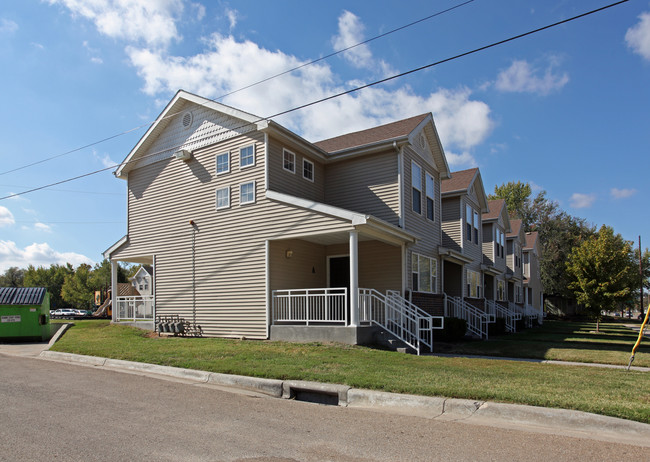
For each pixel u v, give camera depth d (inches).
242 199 618.5
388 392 291.9
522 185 2642.7
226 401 294.5
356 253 515.5
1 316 684.7
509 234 1401.3
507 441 207.6
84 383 350.3
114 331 673.6
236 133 637.3
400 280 625.0
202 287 647.1
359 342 500.1
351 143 711.7
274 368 372.2
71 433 216.2
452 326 692.1
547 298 2341.3
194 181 679.7
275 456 187.8
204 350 478.3
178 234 687.1
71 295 2721.5
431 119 740.0
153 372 411.2
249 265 599.8
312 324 577.3
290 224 565.3
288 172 632.4
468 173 968.9
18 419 240.8
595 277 1147.3
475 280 968.9
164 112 716.0
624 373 375.6
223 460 182.4
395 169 643.5
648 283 2466.8
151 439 208.7
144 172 750.5
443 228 904.3
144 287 1587.1
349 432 222.8
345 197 681.0
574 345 654.5
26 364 454.3
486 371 366.6
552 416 235.5
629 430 217.8
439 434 219.5
